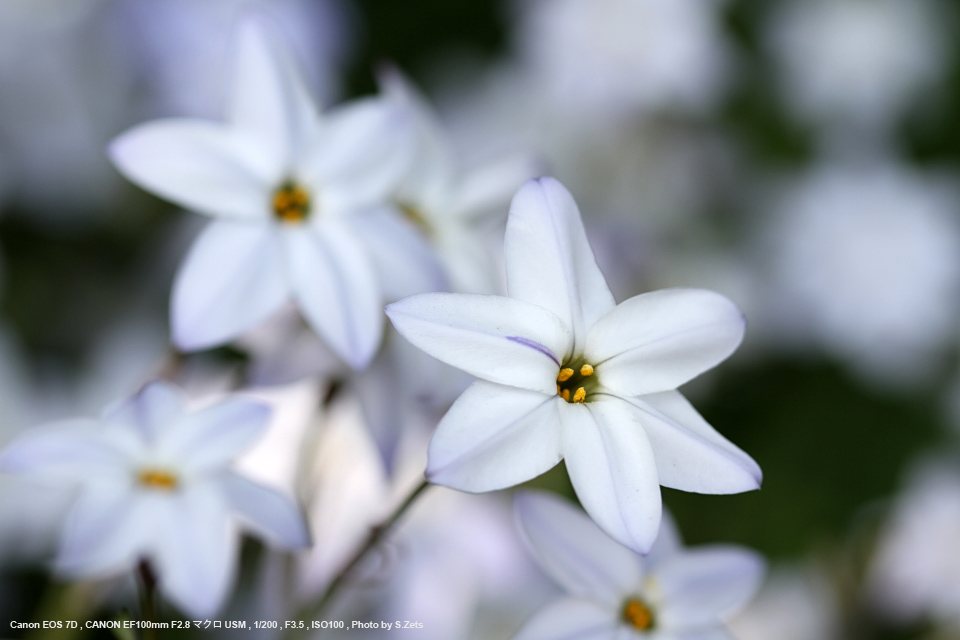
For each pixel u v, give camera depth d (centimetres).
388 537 27
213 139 25
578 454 23
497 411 23
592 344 23
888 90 46
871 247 42
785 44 46
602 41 41
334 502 27
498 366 23
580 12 41
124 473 24
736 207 43
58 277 36
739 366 41
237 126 26
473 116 42
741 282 40
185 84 38
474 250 27
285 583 26
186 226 36
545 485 28
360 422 27
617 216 39
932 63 46
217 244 25
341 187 26
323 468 27
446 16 45
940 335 43
